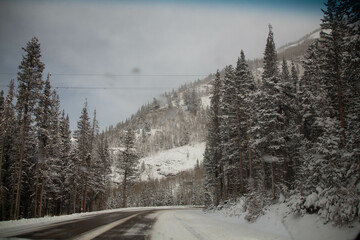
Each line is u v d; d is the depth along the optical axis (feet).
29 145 97.86
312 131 68.44
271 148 59.72
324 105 55.62
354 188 31.19
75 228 36.47
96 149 146.00
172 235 31.50
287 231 35.27
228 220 61.21
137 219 55.88
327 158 36.40
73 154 120.06
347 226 28.27
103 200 172.35
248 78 85.76
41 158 91.45
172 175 481.05
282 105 62.34
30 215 118.42
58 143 106.52
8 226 39.45
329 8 53.78
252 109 69.26
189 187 330.75
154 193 281.74
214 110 105.50
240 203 67.15
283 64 94.22
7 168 104.01
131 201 240.94
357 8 45.37
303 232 32.60
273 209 47.06
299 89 80.79
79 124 116.88
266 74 72.43
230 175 98.78
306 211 36.81
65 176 121.19
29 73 79.00
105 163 157.48
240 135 85.66
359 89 49.70
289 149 65.87
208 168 125.49
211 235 32.24
